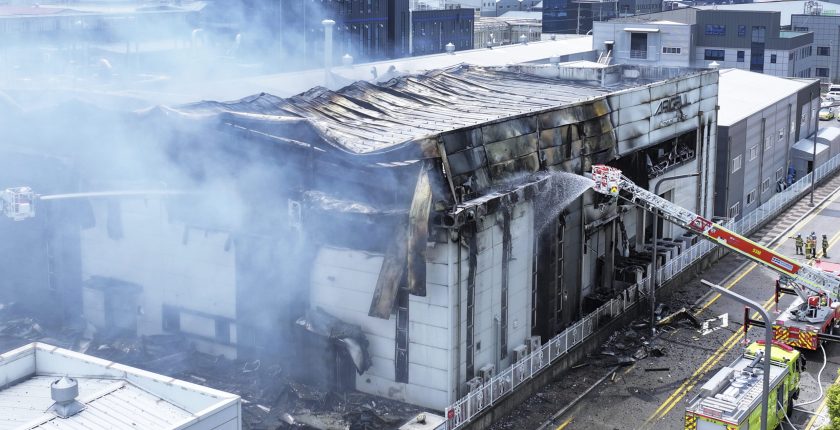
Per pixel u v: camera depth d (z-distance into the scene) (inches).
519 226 1743.4
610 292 2103.8
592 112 1978.3
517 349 1768.0
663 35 4803.2
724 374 1528.1
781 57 5103.3
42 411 1175.0
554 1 7357.3
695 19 5255.9
